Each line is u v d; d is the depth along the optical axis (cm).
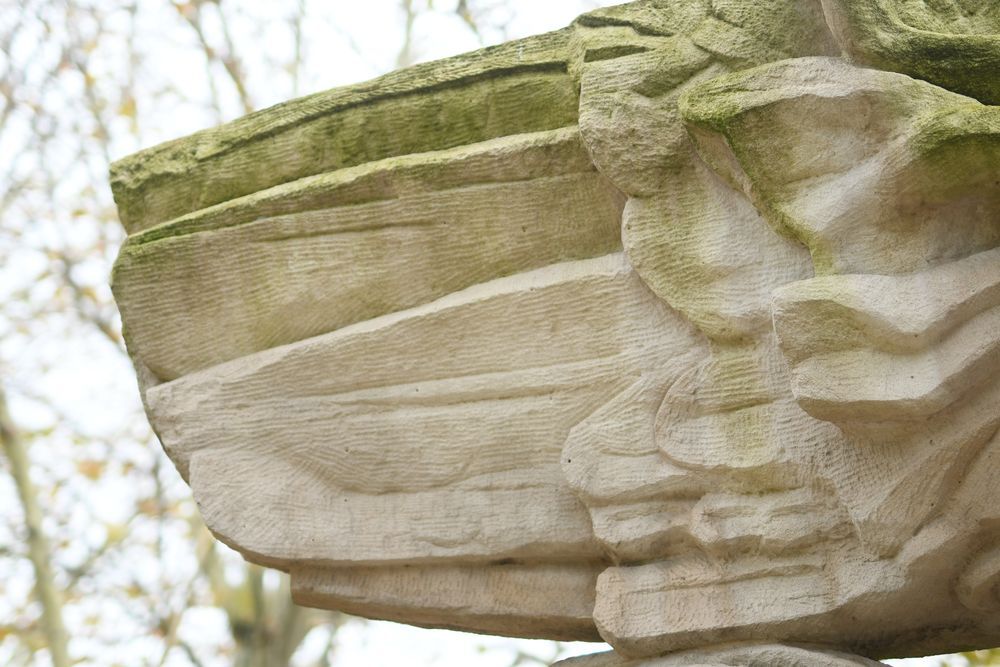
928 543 290
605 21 329
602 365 317
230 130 353
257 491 335
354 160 341
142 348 347
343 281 336
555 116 330
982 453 285
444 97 337
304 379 337
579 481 315
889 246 288
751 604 301
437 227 331
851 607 295
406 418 331
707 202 309
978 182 282
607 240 325
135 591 706
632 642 309
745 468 302
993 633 309
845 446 296
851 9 293
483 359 326
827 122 291
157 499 732
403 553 328
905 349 280
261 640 680
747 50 311
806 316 283
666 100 313
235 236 342
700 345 311
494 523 324
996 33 303
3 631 694
